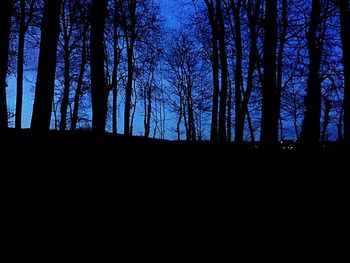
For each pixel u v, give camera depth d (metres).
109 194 7.94
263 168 11.26
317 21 13.03
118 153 10.91
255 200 8.70
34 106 10.23
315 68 14.70
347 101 11.74
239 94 19.12
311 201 8.68
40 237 5.91
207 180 9.94
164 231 6.68
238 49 18.84
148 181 9.16
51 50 10.38
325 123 22.88
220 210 7.95
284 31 14.89
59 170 8.62
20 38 18.53
